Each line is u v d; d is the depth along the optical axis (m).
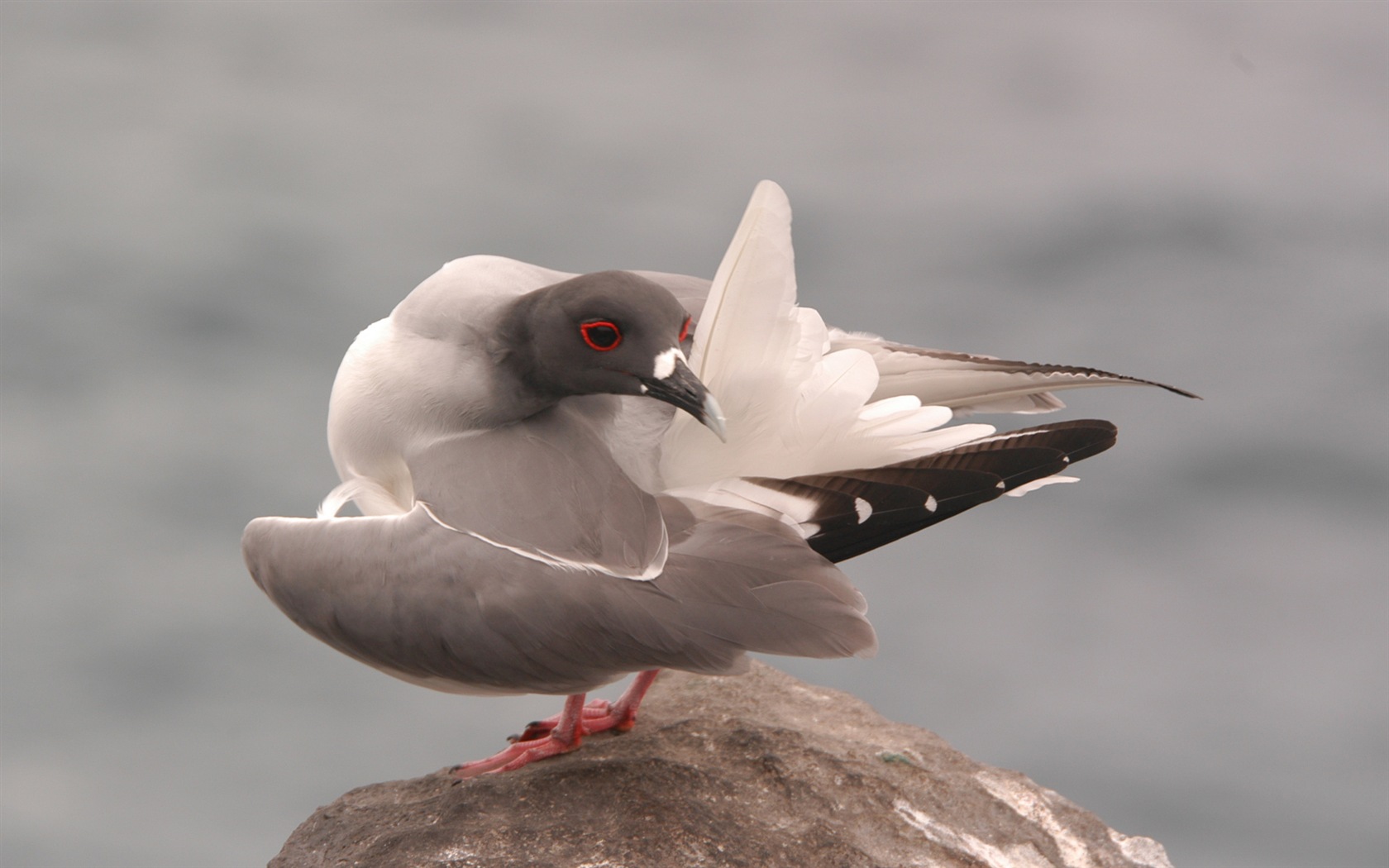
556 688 6.09
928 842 6.70
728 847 6.33
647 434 6.46
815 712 7.92
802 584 5.91
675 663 5.82
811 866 6.34
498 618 5.79
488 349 6.20
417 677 6.25
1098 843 7.03
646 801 6.55
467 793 6.68
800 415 6.18
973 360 7.02
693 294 6.86
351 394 6.52
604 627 5.77
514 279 6.48
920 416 6.35
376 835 6.58
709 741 7.23
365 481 6.64
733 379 6.09
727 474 6.36
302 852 6.65
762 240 5.86
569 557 5.88
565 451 6.20
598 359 5.98
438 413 6.32
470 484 6.06
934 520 6.26
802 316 6.09
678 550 5.99
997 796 7.19
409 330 6.43
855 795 6.91
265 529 6.21
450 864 6.18
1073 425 6.49
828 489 6.21
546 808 6.54
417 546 5.89
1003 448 6.36
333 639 6.15
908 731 7.75
